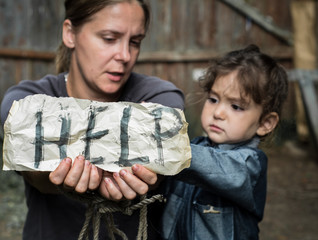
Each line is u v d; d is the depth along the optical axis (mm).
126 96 1247
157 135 922
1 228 2990
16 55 4844
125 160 917
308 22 4961
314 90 4883
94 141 928
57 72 1455
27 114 924
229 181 1075
